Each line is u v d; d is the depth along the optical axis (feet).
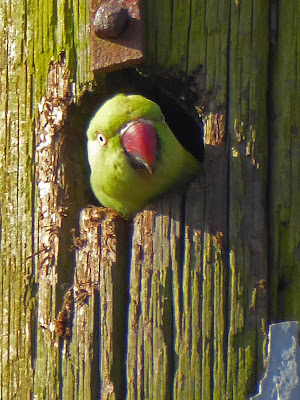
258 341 21.70
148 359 21.97
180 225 22.12
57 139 24.16
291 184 22.54
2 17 24.72
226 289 21.84
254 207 22.16
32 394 23.36
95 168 24.86
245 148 22.34
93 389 22.54
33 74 24.26
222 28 22.81
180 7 22.99
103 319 22.54
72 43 23.89
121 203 25.61
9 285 24.07
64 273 23.54
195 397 21.65
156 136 23.76
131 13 22.65
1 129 24.57
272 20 23.11
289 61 22.95
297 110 22.81
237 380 21.57
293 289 22.34
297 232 22.45
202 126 23.43
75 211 24.29
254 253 21.98
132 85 25.09
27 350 23.57
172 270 22.03
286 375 20.62
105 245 22.79
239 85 22.59
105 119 24.02
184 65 22.89
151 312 22.03
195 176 24.89
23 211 24.18
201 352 21.72
